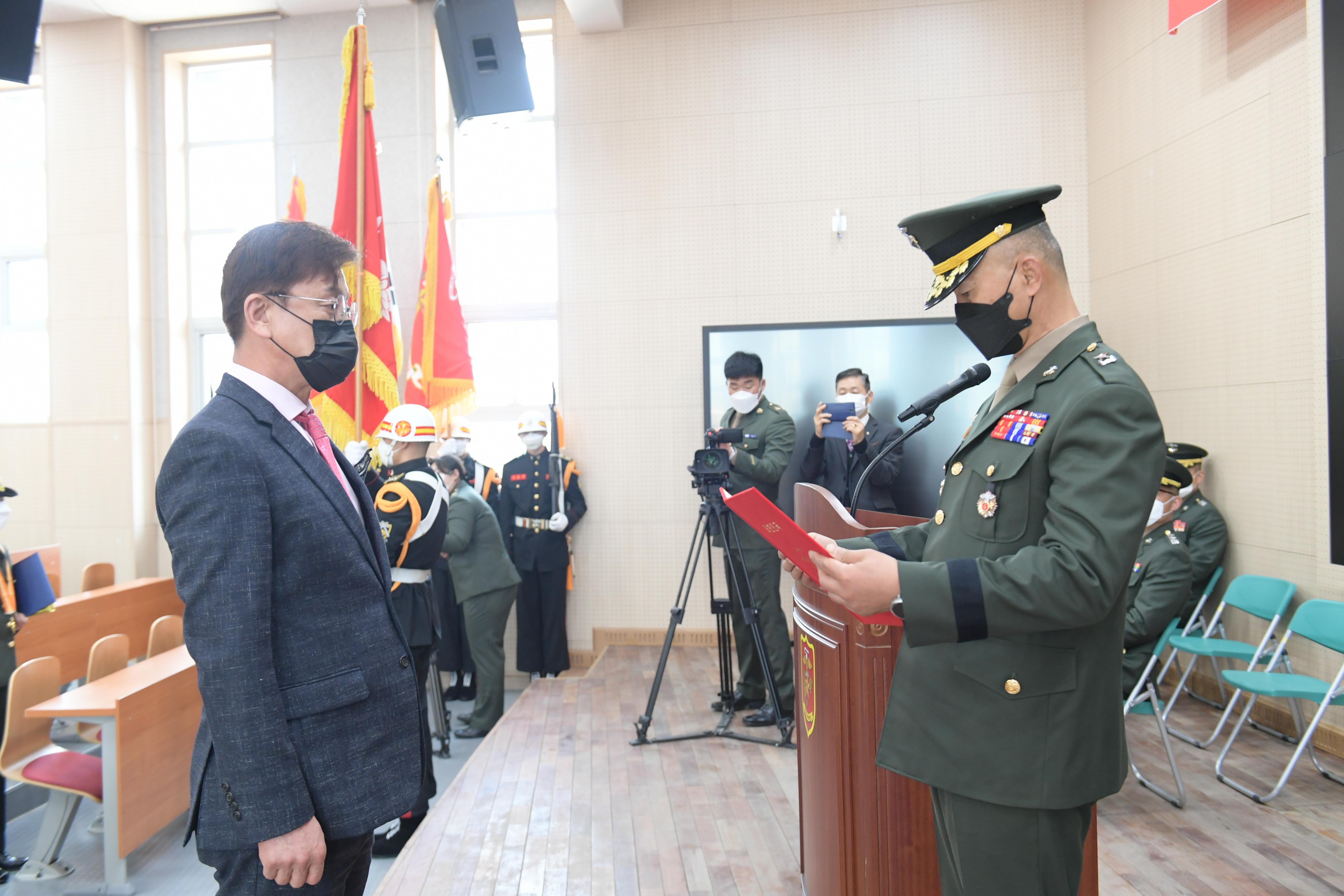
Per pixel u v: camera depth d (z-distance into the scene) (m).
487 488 5.14
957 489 1.27
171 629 3.72
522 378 5.46
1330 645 2.78
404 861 2.44
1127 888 2.21
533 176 5.43
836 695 1.77
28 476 5.64
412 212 5.32
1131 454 1.06
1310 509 3.18
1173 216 4.01
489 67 4.17
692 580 3.51
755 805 2.80
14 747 2.88
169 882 2.79
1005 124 4.89
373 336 3.78
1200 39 3.77
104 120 5.54
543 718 3.75
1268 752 3.20
